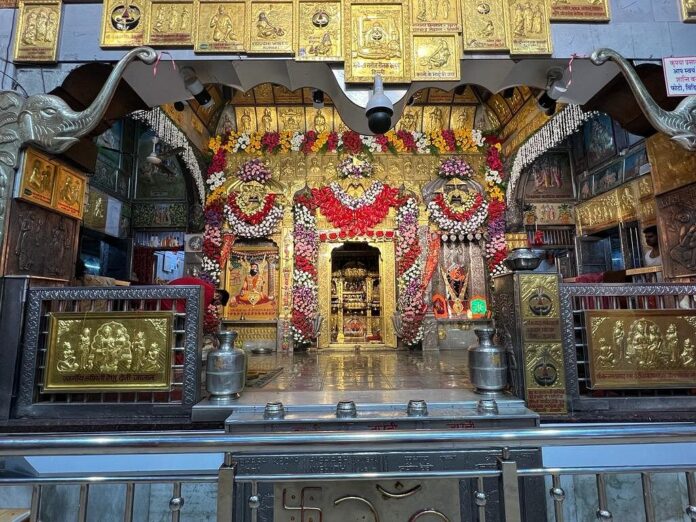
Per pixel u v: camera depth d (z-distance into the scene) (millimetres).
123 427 3016
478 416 2996
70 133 3271
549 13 3520
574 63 3604
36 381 3211
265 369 5570
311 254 8625
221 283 8461
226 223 8812
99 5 3516
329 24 3547
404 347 8531
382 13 3572
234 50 3475
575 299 3645
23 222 3416
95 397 3381
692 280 3947
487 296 8859
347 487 2961
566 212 9180
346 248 9508
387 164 9266
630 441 1586
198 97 4246
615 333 3320
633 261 7523
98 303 3920
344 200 8883
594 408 3244
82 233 7828
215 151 8992
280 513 2902
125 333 3236
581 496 2947
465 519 2902
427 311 8586
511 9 3535
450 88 3809
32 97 3309
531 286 3344
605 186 8242
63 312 3242
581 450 2975
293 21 3523
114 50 3461
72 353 3207
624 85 3951
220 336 3512
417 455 2939
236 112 9219
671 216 4188
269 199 8789
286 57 3510
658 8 3553
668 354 3299
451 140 9234
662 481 3006
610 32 3527
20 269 3385
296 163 9172
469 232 8859
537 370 3258
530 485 2904
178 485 1592
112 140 8539
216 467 2932
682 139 3391
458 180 9102
